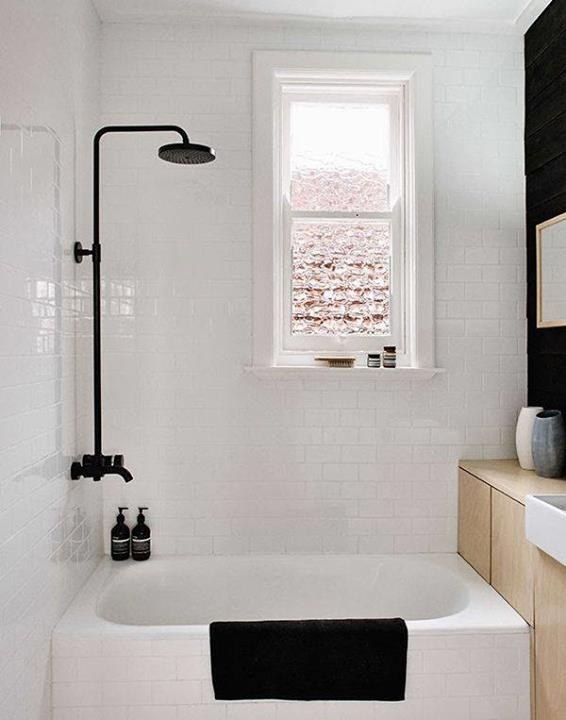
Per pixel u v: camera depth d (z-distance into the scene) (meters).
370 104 3.33
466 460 3.27
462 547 3.20
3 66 1.85
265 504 3.23
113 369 3.18
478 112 3.28
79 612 2.56
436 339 3.27
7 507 1.89
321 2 3.04
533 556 2.44
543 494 2.47
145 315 3.19
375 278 3.33
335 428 3.24
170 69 3.21
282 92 3.32
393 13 3.12
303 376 3.19
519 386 3.29
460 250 3.27
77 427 2.73
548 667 2.33
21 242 2.02
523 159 3.29
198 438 3.21
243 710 2.42
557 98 2.93
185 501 3.21
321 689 2.42
